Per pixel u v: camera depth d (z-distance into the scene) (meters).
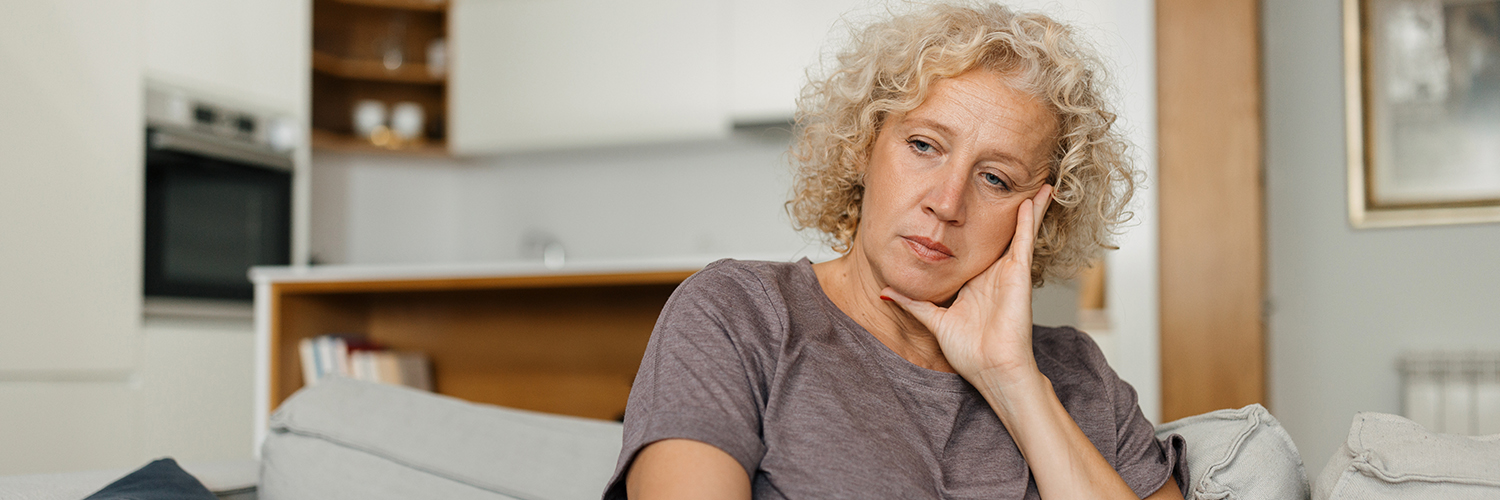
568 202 4.85
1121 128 1.13
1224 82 3.12
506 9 4.49
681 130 4.25
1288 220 3.81
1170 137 3.15
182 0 3.25
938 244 0.98
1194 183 3.13
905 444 0.90
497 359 2.71
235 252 3.41
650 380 0.86
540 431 1.21
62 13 2.89
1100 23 3.11
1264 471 1.01
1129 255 3.18
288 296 2.59
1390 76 3.68
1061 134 1.03
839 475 0.84
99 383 2.96
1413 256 3.67
